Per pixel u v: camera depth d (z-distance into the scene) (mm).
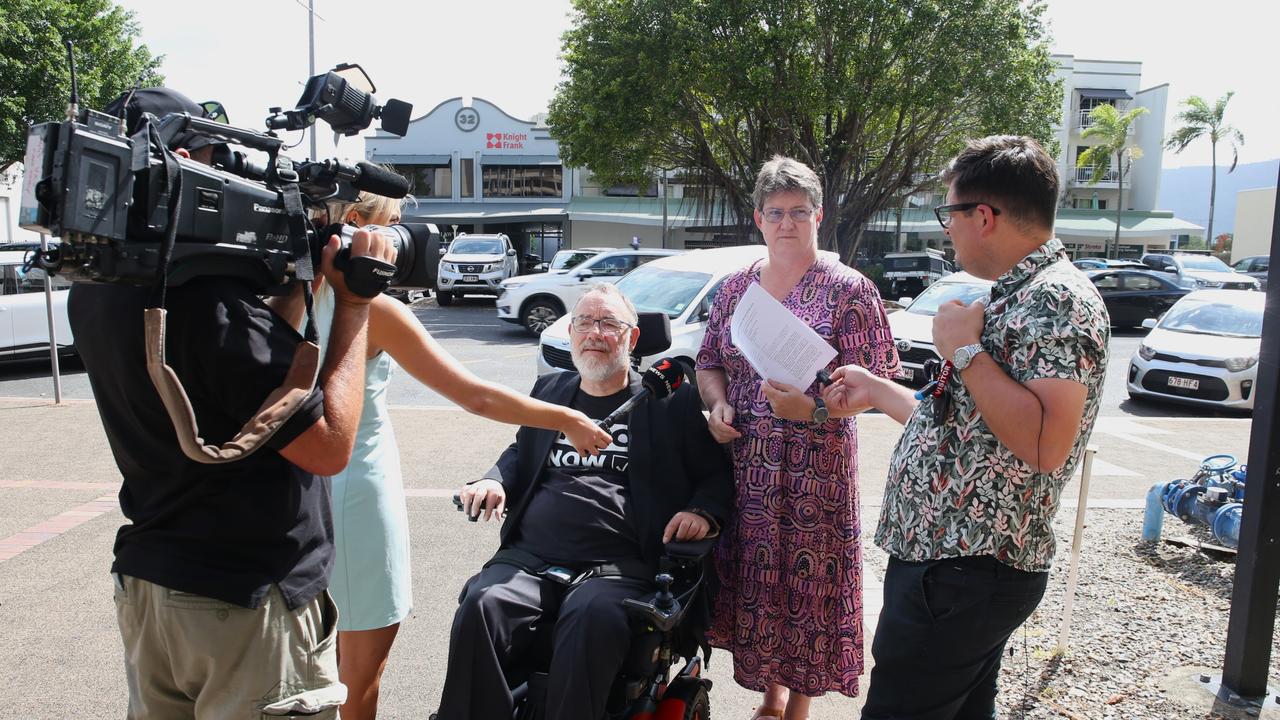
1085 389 1868
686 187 24141
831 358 2586
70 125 1252
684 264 9977
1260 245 42719
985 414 1894
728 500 2834
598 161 22438
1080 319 1860
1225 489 4789
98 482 6117
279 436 1582
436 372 2467
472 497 2777
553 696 2346
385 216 2438
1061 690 3324
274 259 1630
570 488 2852
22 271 1404
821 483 2785
